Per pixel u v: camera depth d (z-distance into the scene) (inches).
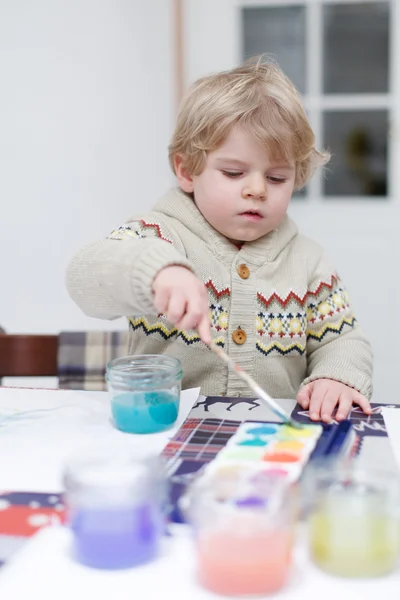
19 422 34.6
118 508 21.6
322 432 32.5
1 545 22.9
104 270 36.9
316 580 20.7
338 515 21.2
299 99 45.2
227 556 20.0
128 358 36.0
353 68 100.3
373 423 34.3
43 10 97.6
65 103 99.4
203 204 44.9
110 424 34.3
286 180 44.1
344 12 99.2
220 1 99.8
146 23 97.3
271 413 35.8
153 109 99.1
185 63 101.4
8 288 103.3
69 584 20.5
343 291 48.8
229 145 42.3
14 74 99.0
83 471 23.9
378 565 20.7
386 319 104.4
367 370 44.2
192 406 36.9
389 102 100.0
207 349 44.4
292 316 46.0
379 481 23.1
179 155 46.6
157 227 45.8
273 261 46.6
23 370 49.7
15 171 101.0
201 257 45.4
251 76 44.3
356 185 102.8
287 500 21.7
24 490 26.7
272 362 45.4
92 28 97.7
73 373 50.2
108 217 101.4
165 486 25.1
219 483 22.4
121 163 100.3
